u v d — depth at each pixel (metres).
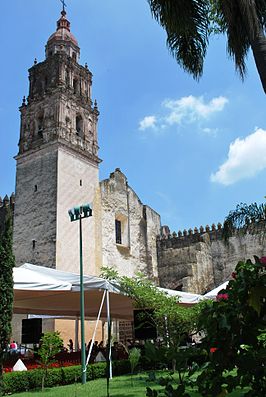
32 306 23.05
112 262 38.66
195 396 3.63
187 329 16.55
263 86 9.10
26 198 36.06
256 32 9.48
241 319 2.85
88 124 40.78
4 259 12.77
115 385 12.58
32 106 39.50
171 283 43.69
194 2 11.23
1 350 11.88
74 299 21.00
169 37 12.45
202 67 12.57
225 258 43.19
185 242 44.72
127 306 24.48
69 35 43.50
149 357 3.21
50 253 32.47
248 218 14.76
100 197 39.41
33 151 37.19
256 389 2.74
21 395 11.64
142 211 46.09
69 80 40.16
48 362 14.91
